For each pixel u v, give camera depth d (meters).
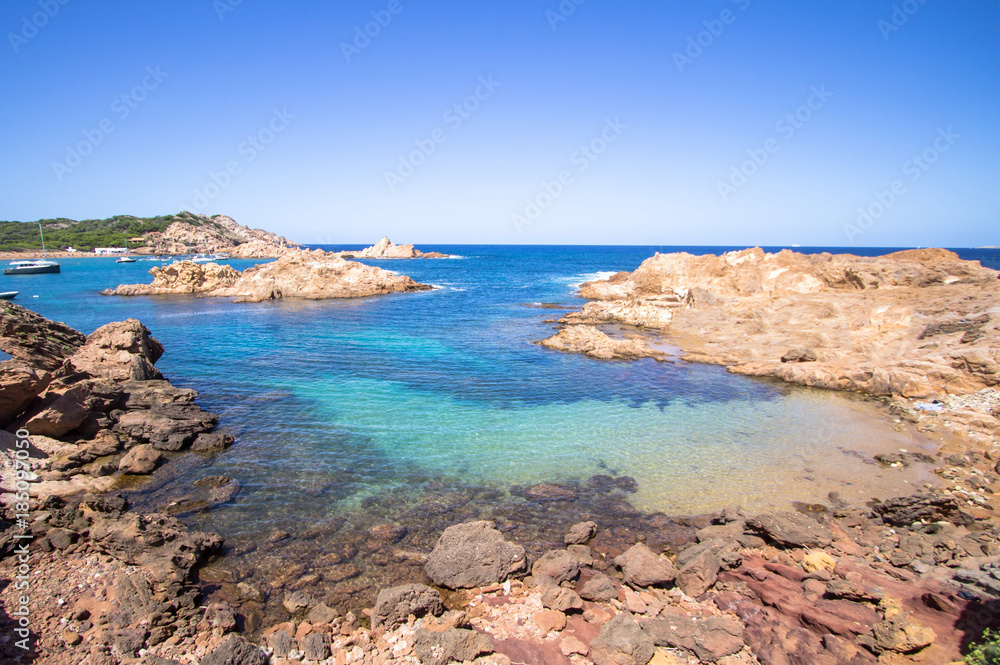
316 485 13.65
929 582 8.96
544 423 18.38
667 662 7.80
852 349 25.92
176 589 9.09
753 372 24.97
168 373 24.36
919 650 7.29
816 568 9.75
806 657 7.49
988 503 12.48
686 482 14.05
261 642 8.23
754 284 39.59
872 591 8.62
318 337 34.06
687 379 24.34
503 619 8.88
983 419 17.45
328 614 8.81
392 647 8.15
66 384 17.02
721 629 8.18
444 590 9.73
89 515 11.52
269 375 24.20
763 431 17.78
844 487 13.70
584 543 11.27
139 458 14.26
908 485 13.75
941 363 21.23
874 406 20.53
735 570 9.97
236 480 13.89
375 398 20.92
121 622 8.32
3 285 71.06
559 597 9.20
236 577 9.95
